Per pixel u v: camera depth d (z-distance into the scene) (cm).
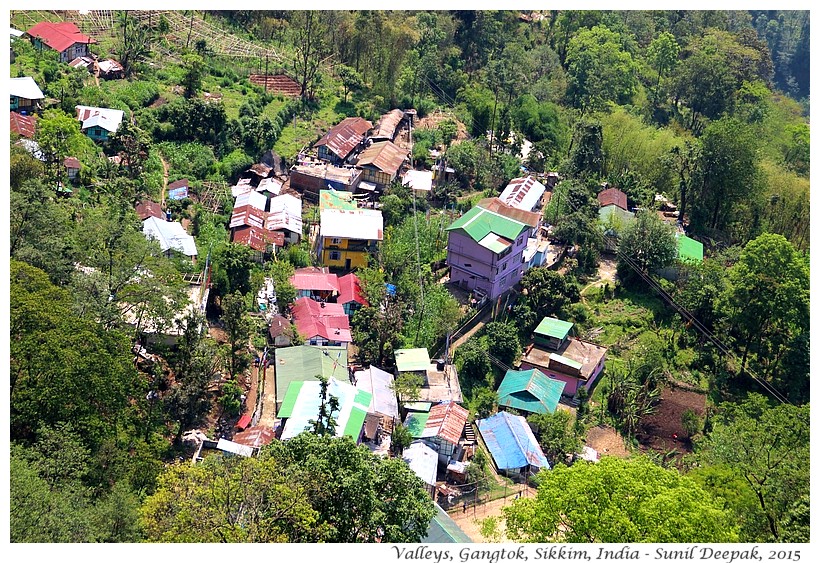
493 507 4362
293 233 6050
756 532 3503
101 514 2906
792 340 5650
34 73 6925
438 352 5309
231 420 4438
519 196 6881
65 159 5769
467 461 4634
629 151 7831
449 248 5912
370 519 2927
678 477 2988
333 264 5906
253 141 6975
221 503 2764
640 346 5728
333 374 4762
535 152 7869
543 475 3041
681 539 2777
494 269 5762
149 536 2764
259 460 2958
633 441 5022
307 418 4319
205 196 6269
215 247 5525
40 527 2725
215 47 8319
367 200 6700
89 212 4975
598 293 6209
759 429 4166
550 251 6538
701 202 7362
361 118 7706
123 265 4366
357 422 4375
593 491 2902
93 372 3478
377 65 8306
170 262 4759
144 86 7256
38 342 3412
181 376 4288
